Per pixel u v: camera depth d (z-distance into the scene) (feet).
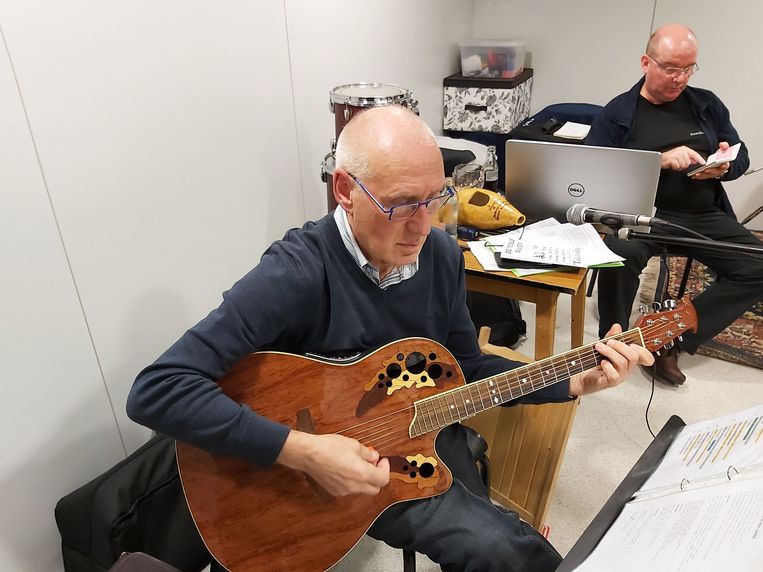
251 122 5.83
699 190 7.47
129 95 4.46
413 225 3.22
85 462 4.58
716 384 7.23
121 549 3.97
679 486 2.87
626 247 6.82
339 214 3.59
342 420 3.64
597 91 11.14
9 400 3.96
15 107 3.70
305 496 3.57
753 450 2.79
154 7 4.53
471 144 8.41
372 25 7.82
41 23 3.77
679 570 2.33
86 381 4.49
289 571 3.63
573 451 6.25
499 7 11.28
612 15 10.43
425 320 3.94
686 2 9.79
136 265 4.77
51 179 4.00
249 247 6.14
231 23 5.32
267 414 3.54
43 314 4.09
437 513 3.76
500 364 4.30
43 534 4.34
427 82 10.02
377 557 5.18
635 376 7.41
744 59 9.77
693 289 9.04
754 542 2.24
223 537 3.52
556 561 3.76
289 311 3.46
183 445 3.40
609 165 5.57
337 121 5.95
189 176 5.17
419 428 3.75
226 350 3.26
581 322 6.25
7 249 3.79
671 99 7.43
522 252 5.21
